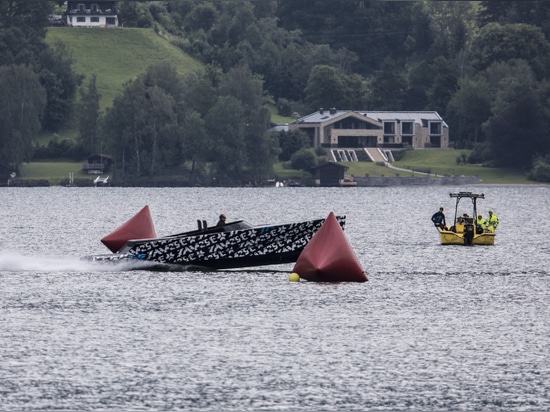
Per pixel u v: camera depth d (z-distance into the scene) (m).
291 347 147.75
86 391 127.06
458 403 124.56
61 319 164.50
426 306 179.25
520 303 183.38
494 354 145.00
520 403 124.69
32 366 136.75
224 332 156.38
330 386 130.00
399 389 129.25
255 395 126.56
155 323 162.00
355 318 167.75
